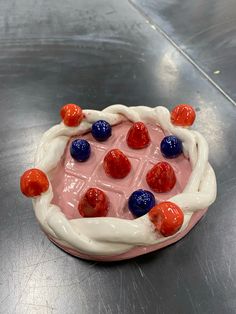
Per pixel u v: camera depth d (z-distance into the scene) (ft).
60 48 1.00
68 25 1.08
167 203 0.52
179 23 1.05
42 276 0.59
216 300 0.55
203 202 0.57
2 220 0.66
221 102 0.83
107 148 0.68
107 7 1.13
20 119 0.83
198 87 0.87
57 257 0.60
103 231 0.53
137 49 0.98
